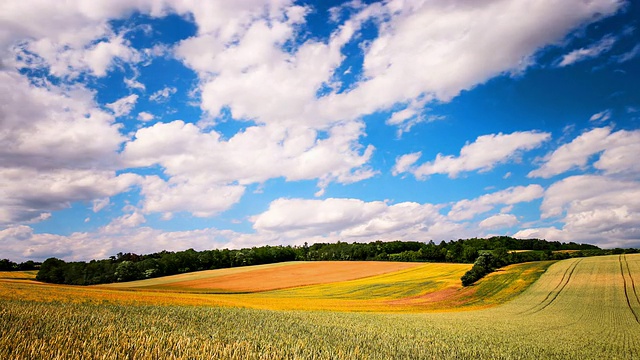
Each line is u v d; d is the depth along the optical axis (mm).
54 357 8672
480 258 67875
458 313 39469
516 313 39312
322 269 84812
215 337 13883
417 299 52469
